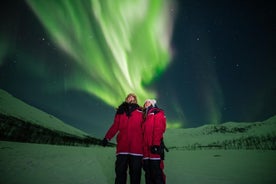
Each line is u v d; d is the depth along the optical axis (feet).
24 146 45.09
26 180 13.19
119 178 9.67
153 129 9.87
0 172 15.38
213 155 40.65
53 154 32.17
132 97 10.98
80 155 34.01
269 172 17.54
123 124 10.22
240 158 32.45
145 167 10.21
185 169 19.90
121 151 9.89
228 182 13.23
